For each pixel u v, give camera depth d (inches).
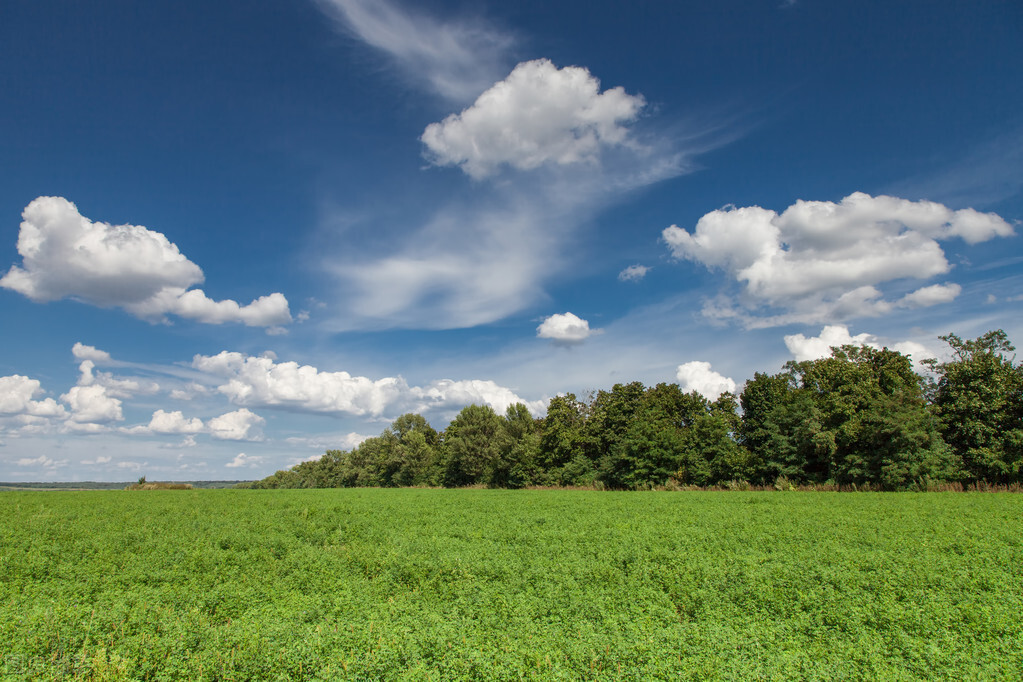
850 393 2397.9
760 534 901.2
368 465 5285.4
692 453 2743.6
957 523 996.6
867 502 1504.7
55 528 991.6
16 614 463.5
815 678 339.0
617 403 3415.4
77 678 343.6
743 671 347.3
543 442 3614.7
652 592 543.8
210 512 1355.8
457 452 3986.2
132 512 1327.5
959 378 2118.6
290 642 398.6
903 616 454.0
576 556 724.7
